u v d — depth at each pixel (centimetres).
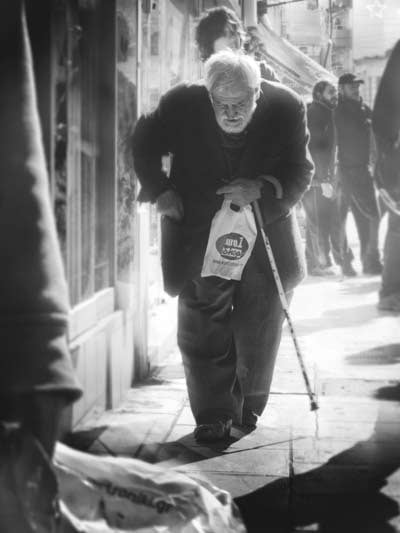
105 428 438
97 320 456
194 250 418
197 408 426
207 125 406
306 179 419
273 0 1559
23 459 163
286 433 436
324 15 2172
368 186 1098
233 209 410
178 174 418
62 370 162
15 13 165
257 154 410
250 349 432
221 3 988
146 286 548
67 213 389
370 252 1131
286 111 406
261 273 424
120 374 492
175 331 668
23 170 162
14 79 164
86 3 446
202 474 376
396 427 446
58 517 176
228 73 388
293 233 427
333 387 533
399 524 321
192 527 251
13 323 159
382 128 649
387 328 746
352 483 364
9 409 161
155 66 724
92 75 462
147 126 414
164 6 727
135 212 521
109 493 245
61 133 382
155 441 421
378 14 1894
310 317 806
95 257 485
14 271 160
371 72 1866
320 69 1323
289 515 329
